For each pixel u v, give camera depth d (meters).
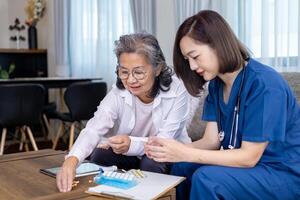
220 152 1.30
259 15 2.84
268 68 1.40
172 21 3.70
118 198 1.18
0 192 1.27
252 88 1.36
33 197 1.21
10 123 3.57
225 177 1.27
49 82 4.18
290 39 2.66
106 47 4.50
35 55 5.59
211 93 1.58
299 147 1.39
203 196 1.26
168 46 3.74
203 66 1.33
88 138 1.58
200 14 1.34
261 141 1.28
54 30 5.15
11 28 5.98
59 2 4.93
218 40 1.29
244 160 1.29
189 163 1.49
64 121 4.10
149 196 1.18
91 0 4.68
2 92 3.47
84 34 4.79
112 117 1.72
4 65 5.43
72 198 1.20
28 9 5.67
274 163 1.36
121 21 4.34
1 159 1.75
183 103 1.75
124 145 1.64
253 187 1.28
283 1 2.68
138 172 1.43
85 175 1.43
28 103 3.61
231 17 2.98
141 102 1.73
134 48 1.44
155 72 1.56
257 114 1.30
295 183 1.33
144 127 1.81
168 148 1.31
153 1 3.85
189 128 2.38
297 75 2.12
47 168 1.57
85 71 4.81
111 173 1.37
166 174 1.49
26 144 4.38
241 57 1.36
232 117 1.46
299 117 1.42
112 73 4.44
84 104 3.83
